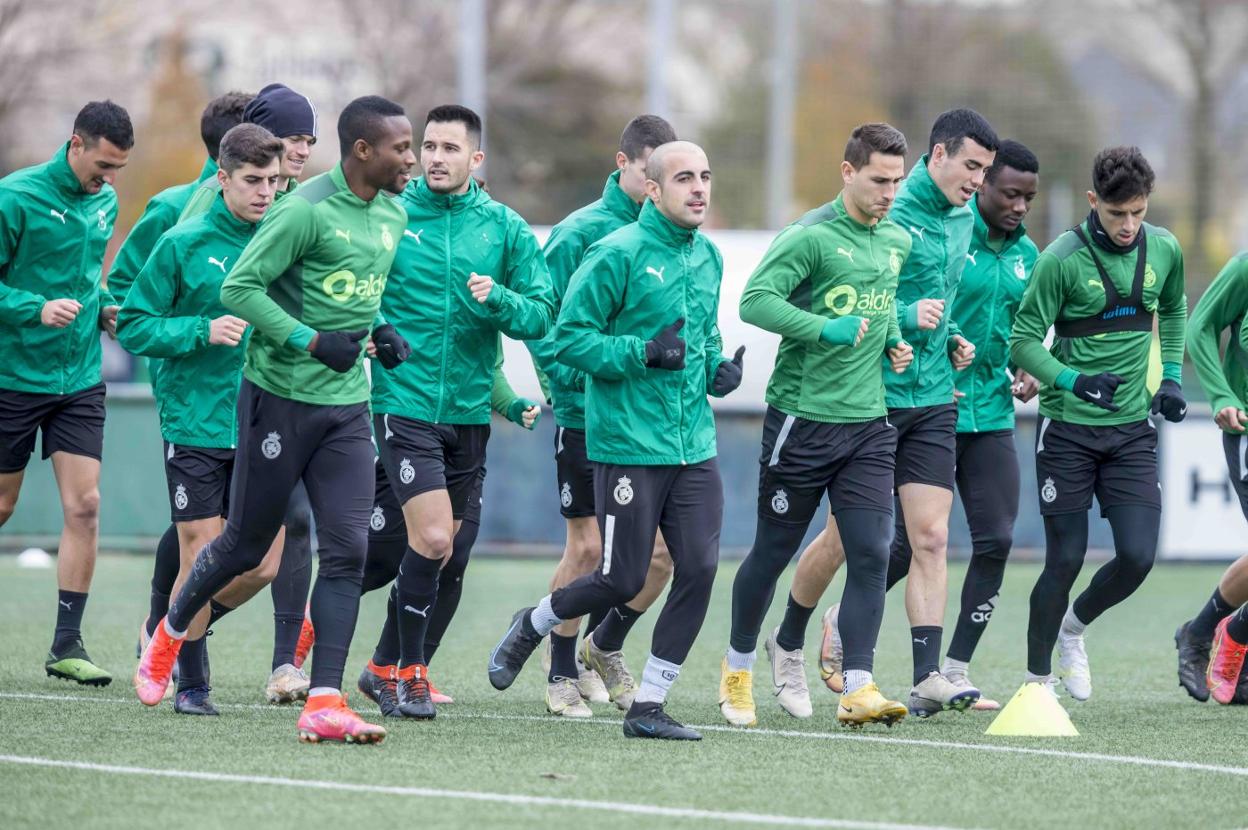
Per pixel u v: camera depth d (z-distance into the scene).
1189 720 26.64
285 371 22.69
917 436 26.11
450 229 25.44
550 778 20.66
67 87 113.75
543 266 26.31
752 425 54.41
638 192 27.28
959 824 18.58
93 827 17.86
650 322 23.41
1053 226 121.56
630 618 27.36
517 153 140.62
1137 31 128.75
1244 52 123.56
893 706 24.02
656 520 23.61
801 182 142.50
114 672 30.50
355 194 22.97
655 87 95.69
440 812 18.64
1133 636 38.78
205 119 27.78
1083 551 27.45
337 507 22.89
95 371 29.28
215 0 121.38
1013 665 33.94
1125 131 123.88
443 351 25.33
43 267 28.38
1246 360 28.78
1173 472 52.94
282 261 22.38
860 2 141.75
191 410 26.27
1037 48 132.62
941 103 136.75
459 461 26.14
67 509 28.91
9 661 31.58
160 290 25.30
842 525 24.67
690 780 20.70
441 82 125.56
